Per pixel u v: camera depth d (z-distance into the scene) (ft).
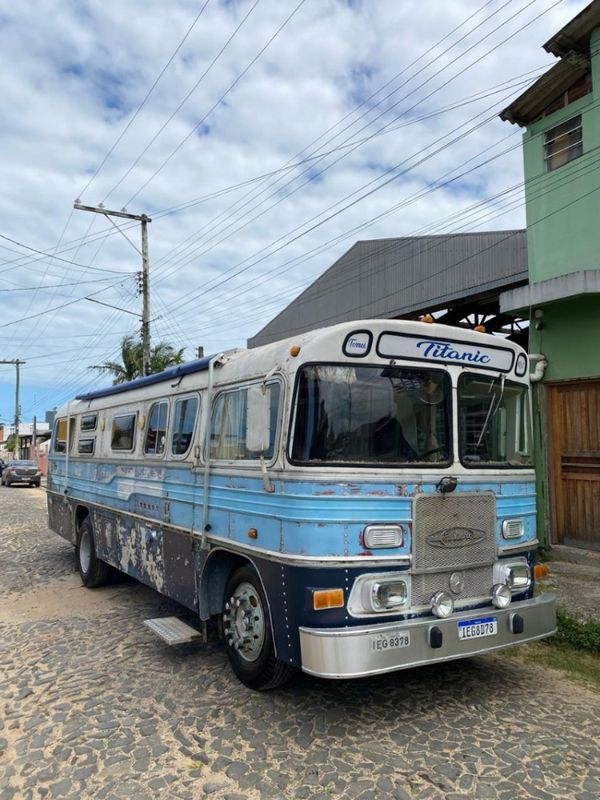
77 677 16.88
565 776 11.55
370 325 14.23
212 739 13.09
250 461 15.37
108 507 25.66
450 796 10.92
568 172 28.68
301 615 13.06
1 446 277.23
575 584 22.95
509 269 47.80
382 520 13.46
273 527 14.12
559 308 27.53
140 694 15.60
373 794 10.99
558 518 27.89
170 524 19.80
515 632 14.57
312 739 13.01
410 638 12.89
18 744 13.17
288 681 15.10
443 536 14.19
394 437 14.23
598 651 18.01
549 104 30.04
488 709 14.49
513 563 15.57
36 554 36.91
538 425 28.35
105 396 27.68
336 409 13.70
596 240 27.48
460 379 15.43
